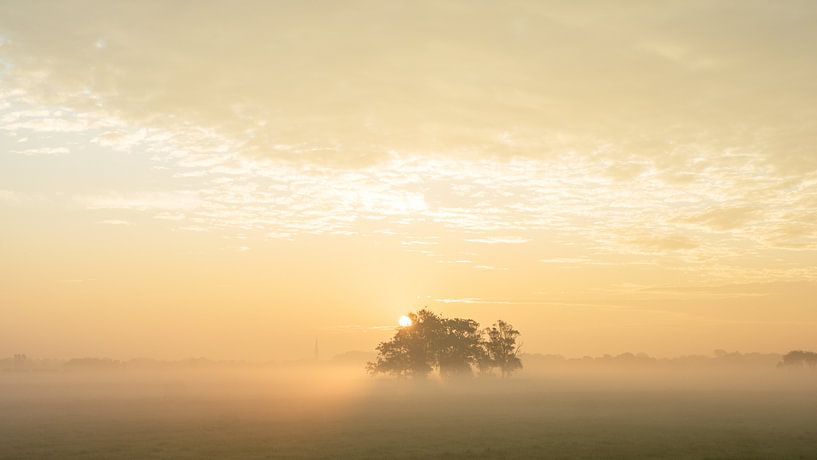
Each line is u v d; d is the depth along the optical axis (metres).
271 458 39.66
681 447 43.31
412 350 144.75
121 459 39.75
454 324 147.50
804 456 39.41
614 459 38.69
